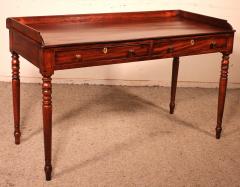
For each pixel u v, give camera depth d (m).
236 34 3.73
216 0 3.61
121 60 2.20
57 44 1.97
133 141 2.71
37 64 2.04
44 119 2.10
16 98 2.46
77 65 2.07
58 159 2.43
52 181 2.21
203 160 2.51
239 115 3.25
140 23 2.69
